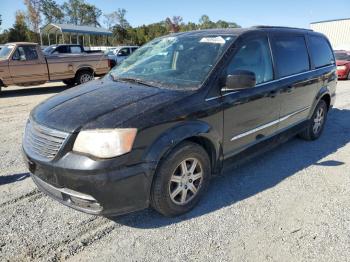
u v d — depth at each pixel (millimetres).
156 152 2820
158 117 2873
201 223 3146
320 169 4383
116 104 2992
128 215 3277
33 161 2912
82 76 13367
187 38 4113
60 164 2703
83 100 3184
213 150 3404
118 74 4055
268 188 3834
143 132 2760
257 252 2752
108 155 2639
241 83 3270
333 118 7211
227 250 2773
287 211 3354
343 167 4457
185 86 3324
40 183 3037
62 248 2791
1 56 11719
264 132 4129
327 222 3168
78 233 2994
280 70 4312
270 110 4117
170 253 2736
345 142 5516
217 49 3658
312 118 5316
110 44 62312
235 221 3178
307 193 3727
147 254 2727
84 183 2652
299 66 4773
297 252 2752
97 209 2762
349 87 12555
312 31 5496
